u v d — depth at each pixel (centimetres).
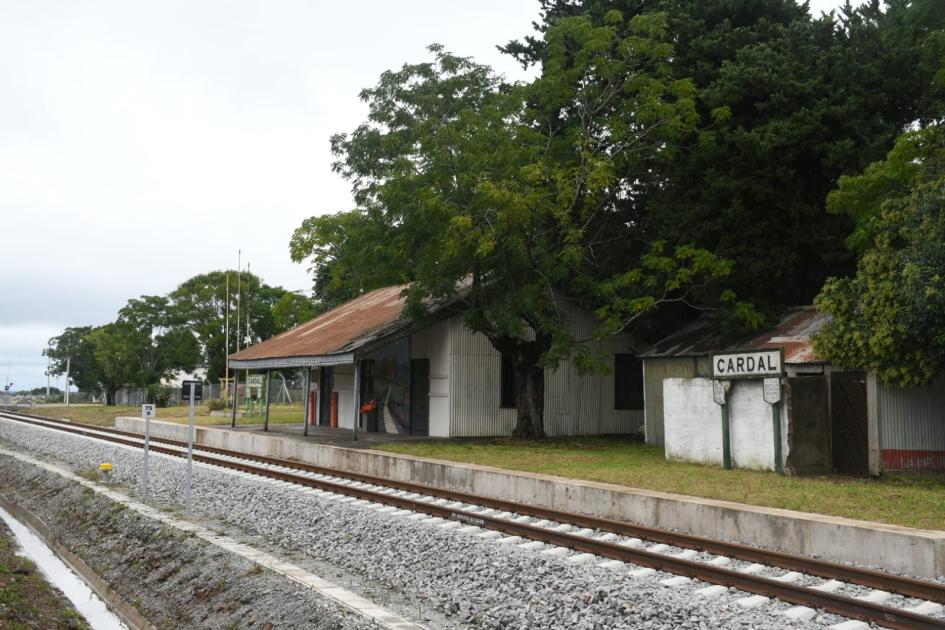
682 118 2314
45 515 1803
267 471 1925
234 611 949
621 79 2409
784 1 2597
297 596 911
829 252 2281
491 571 958
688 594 848
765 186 2220
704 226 2308
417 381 2803
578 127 2455
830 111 2173
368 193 2503
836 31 2388
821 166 2252
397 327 2566
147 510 1512
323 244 3812
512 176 2205
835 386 1698
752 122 2273
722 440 1761
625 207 2723
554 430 2778
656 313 2781
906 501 1281
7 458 2681
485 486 1612
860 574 886
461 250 2189
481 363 2702
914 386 1591
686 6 2584
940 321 1491
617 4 2827
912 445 1628
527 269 2392
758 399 1692
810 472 1634
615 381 2916
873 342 1561
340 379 3209
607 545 1045
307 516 1362
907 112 2372
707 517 1187
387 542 1146
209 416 4219
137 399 7331
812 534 1051
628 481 1535
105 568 1288
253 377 4394
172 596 1078
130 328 6706
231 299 6669
